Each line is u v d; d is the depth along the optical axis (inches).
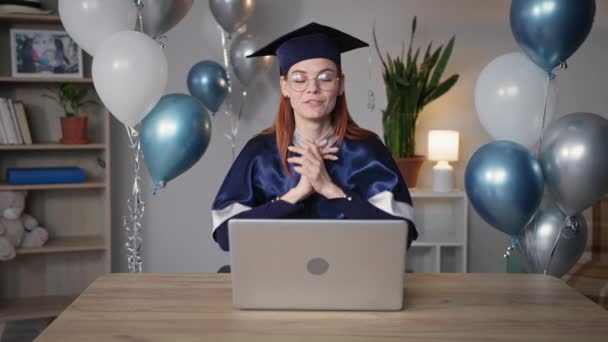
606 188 82.9
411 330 52.9
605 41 153.4
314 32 72.2
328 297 57.6
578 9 78.6
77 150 144.6
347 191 71.2
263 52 77.1
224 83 134.3
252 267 57.1
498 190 81.2
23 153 141.9
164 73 81.0
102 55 78.8
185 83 149.9
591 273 115.2
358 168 75.8
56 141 141.6
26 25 136.6
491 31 153.1
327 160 76.0
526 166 81.4
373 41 152.7
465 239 142.7
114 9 82.0
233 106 152.1
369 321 55.3
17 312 133.0
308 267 56.9
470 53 153.3
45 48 133.6
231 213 74.7
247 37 133.6
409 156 143.7
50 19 131.2
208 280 68.1
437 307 59.3
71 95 135.6
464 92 153.9
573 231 93.3
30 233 135.1
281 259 56.7
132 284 66.3
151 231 152.2
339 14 151.9
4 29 136.9
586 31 80.5
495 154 82.5
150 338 50.7
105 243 138.8
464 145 154.9
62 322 54.2
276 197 76.5
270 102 152.8
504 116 86.0
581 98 154.6
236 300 57.9
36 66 133.4
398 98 140.7
